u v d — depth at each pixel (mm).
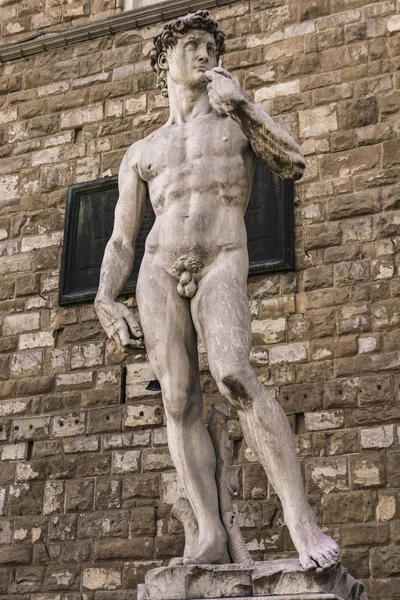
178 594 8109
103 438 16375
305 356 15453
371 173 16156
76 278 17578
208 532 8656
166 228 9211
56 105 18891
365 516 14289
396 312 15242
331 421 14961
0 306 17953
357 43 17016
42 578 15883
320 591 7797
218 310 8695
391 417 14680
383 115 16422
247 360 8523
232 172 9250
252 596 7934
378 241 15734
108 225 17688
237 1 18016
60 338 17344
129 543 15562
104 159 18219
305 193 16406
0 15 19953
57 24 19500
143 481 15852
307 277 15898
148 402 16297
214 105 9258
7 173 18828
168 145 9539
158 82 10219
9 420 17062
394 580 13844
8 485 16641
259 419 8430
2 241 18406
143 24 18719
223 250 9070
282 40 17500
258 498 14953
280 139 9047
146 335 9180
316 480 14695
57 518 16172
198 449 8961
